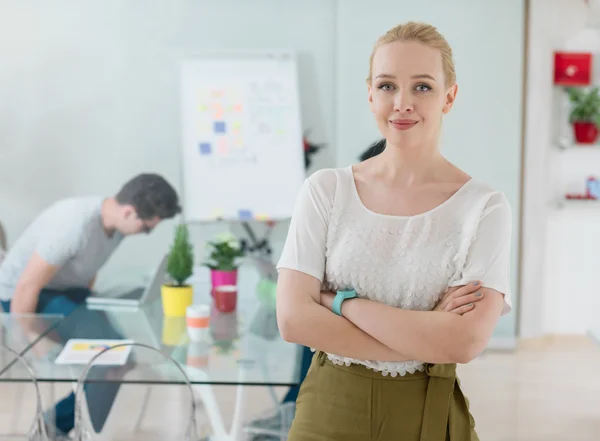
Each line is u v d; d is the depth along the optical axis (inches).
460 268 62.3
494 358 203.8
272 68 202.5
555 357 205.2
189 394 90.9
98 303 140.9
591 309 218.4
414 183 63.9
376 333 60.5
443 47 61.8
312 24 203.2
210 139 203.3
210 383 92.5
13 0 203.5
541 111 209.0
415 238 62.7
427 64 60.4
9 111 205.5
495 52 202.2
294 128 203.0
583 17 206.2
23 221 207.6
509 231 63.3
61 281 169.3
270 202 204.1
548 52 207.6
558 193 215.9
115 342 112.2
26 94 205.3
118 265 205.6
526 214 211.2
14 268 170.4
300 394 64.6
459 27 201.8
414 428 61.2
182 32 204.1
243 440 113.5
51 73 205.0
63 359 104.2
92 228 170.6
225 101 202.7
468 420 62.9
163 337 114.4
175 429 90.5
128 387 91.1
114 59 204.8
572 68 209.0
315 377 63.7
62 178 207.2
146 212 172.9
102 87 205.5
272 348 107.3
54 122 206.1
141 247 205.3
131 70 204.8
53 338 115.3
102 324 124.0
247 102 202.4
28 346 112.0
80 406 90.2
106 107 206.1
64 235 167.3
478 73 203.2
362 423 61.2
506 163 205.3
